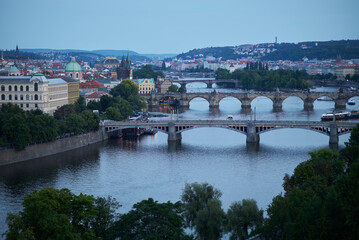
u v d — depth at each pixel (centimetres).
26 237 17750
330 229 16362
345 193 17688
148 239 18975
